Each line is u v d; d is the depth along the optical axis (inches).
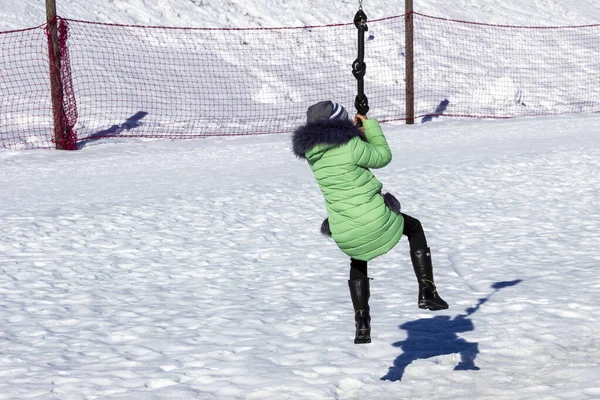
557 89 1181.1
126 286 335.6
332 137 208.4
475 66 1232.2
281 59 1137.4
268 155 687.1
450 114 970.7
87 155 706.2
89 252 389.4
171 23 1157.1
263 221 448.1
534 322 261.1
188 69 1046.4
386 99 1045.2
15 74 916.0
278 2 1275.8
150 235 418.9
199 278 347.3
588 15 1596.9
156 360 240.4
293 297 311.7
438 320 270.7
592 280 311.3
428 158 629.0
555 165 577.6
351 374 222.8
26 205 487.8
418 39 1273.4
